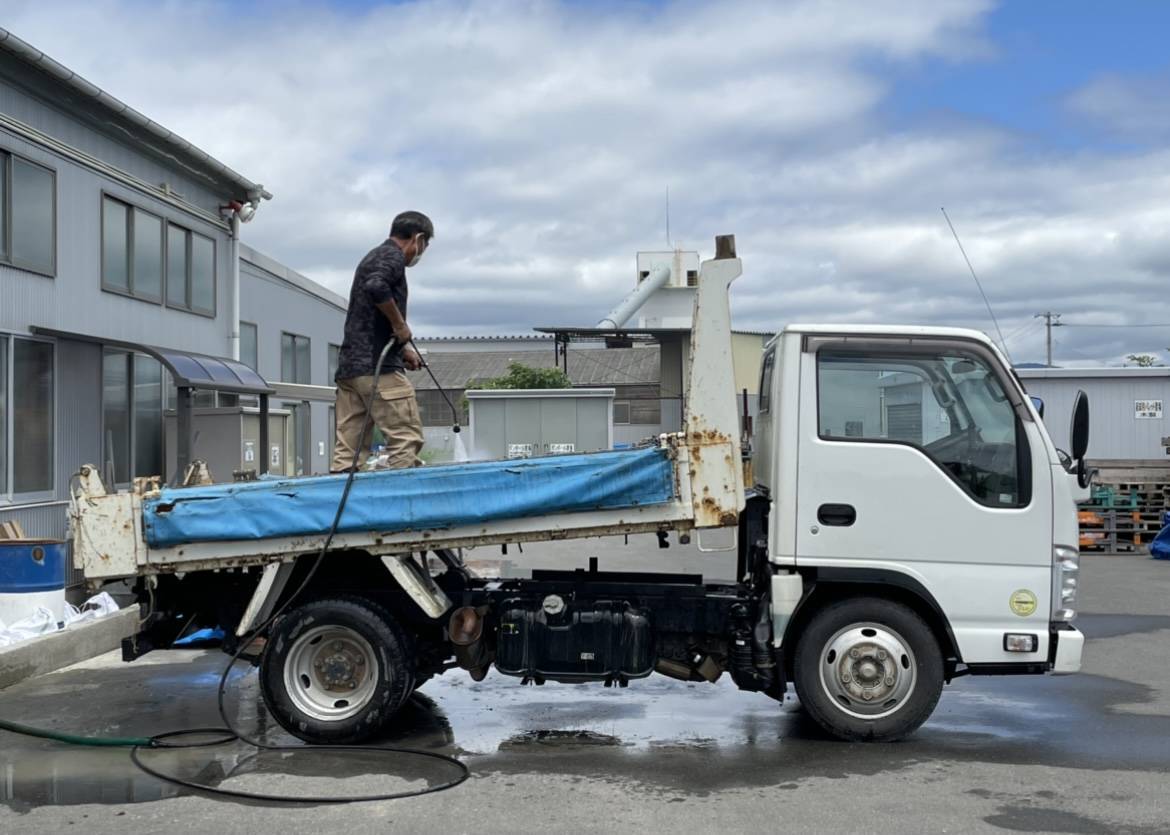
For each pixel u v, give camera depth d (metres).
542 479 6.41
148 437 15.72
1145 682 8.53
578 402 23.94
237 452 15.68
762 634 6.61
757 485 7.45
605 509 6.41
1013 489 6.51
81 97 13.55
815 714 6.52
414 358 7.14
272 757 6.29
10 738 6.77
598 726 7.06
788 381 6.60
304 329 25.11
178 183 16.83
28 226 12.62
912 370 6.57
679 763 6.13
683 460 6.35
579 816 5.20
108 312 14.52
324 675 6.62
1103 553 18.75
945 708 7.60
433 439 37.62
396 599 6.78
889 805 5.36
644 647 6.70
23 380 12.50
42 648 8.72
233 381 14.97
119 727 7.05
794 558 6.50
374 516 6.51
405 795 5.52
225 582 7.03
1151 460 18.92
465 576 7.25
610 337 47.84
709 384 6.37
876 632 6.50
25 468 12.46
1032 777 5.85
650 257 48.84
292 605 6.85
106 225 14.51
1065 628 6.47
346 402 7.07
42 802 5.47
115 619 9.91
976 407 6.55
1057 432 21.94
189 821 5.16
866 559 6.48
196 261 17.48
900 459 6.50
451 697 7.96
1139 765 6.11
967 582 6.46
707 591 6.89
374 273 6.74
